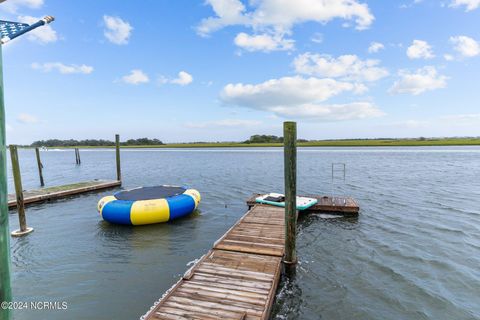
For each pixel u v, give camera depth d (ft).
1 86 4.18
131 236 31.32
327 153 193.77
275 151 261.24
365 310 18.33
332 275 22.74
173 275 22.80
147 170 102.17
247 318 15.05
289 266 22.26
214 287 17.97
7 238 4.80
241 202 48.32
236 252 23.38
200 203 47.44
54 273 23.13
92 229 33.68
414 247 27.63
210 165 119.14
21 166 123.75
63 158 186.91
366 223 35.53
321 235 31.60
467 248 27.12
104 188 61.46
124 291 20.51
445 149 232.32
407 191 55.42
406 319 17.42
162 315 15.24
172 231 32.94
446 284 21.06
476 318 17.38
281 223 31.09
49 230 33.40
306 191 56.39
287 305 18.95
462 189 56.75
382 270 23.35
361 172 85.87
